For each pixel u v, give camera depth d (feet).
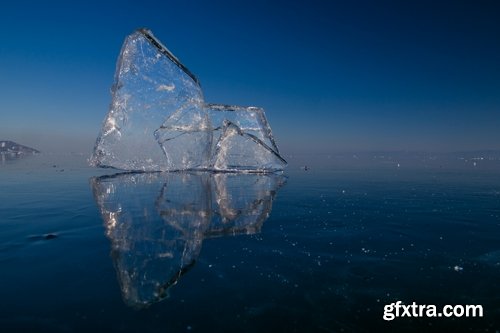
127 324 5.57
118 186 22.44
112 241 9.83
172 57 29.45
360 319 6.02
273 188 23.04
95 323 5.56
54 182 25.04
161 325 5.58
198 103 31.07
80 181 25.64
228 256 8.86
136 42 27.43
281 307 6.32
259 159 35.50
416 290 7.13
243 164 35.19
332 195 19.99
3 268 7.67
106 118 27.76
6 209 14.43
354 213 14.71
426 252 9.48
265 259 8.71
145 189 20.99
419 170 46.78
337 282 7.44
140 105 28.58
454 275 7.91
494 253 9.43
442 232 11.62
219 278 7.47
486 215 14.48
